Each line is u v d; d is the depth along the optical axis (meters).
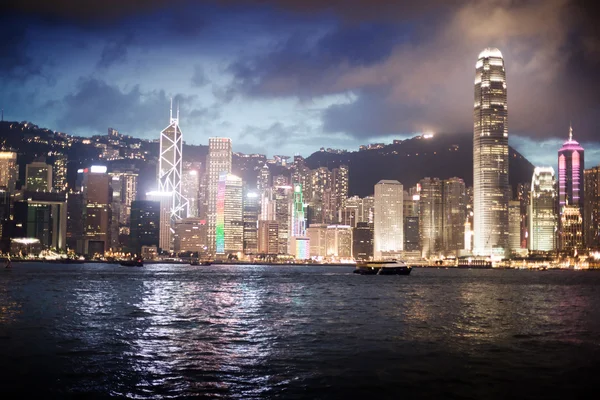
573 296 177.75
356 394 49.66
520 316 112.12
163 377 55.66
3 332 84.12
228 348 71.81
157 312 115.75
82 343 74.75
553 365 61.56
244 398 48.53
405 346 73.38
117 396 49.16
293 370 58.69
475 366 60.75
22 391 50.47
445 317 108.62
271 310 121.56
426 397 48.84
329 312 117.19
